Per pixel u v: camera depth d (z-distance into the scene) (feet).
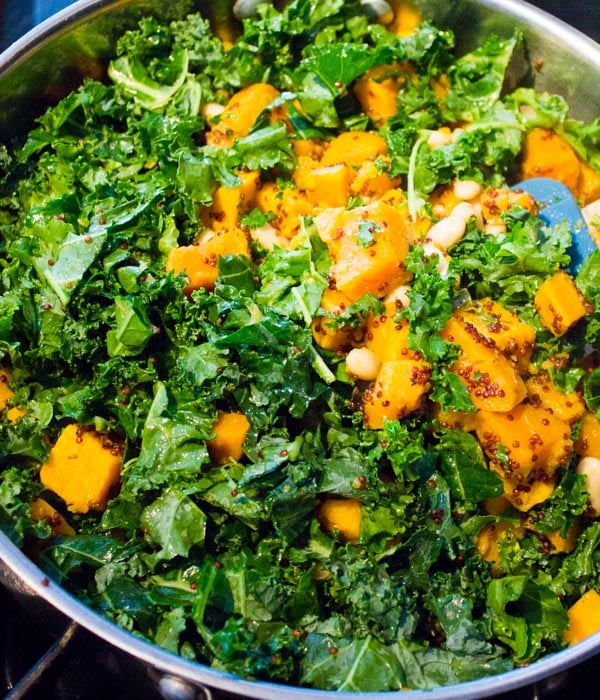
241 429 1.58
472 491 1.58
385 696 1.37
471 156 1.80
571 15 2.01
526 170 1.87
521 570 1.61
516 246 1.66
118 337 1.60
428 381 1.59
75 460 1.59
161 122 1.81
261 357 1.59
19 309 1.64
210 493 1.56
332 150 1.82
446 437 1.59
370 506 1.55
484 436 1.60
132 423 1.59
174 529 1.53
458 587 1.55
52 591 1.42
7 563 1.44
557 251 1.68
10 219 1.81
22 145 1.83
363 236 1.63
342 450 1.58
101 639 1.41
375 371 1.60
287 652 1.47
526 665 1.47
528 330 1.63
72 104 1.83
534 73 1.88
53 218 1.70
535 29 1.82
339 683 1.47
